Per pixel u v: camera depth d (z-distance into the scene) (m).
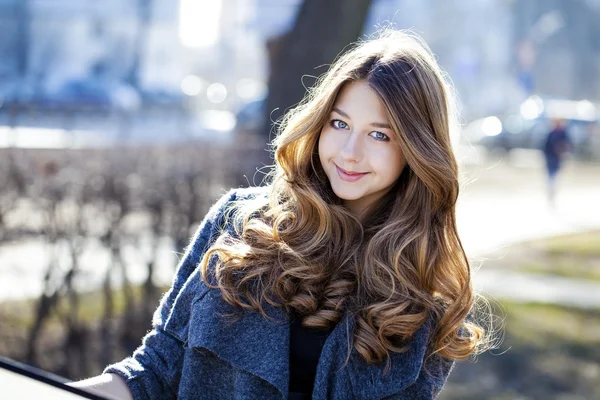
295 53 9.51
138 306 6.88
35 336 6.48
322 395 2.49
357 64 2.58
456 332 2.63
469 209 18.05
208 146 8.09
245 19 36.12
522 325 9.41
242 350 2.52
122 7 33.28
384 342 2.50
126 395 2.55
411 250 2.62
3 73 30.44
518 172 28.12
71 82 23.75
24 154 7.02
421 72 2.58
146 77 35.66
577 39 61.59
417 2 58.16
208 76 45.41
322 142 2.63
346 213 2.65
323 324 2.54
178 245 7.25
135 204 7.12
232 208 2.76
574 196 22.30
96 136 9.70
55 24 32.22
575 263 12.76
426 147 2.55
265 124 9.62
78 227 6.79
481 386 7.71
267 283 2.55
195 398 2.57
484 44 59.12
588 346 8.77
